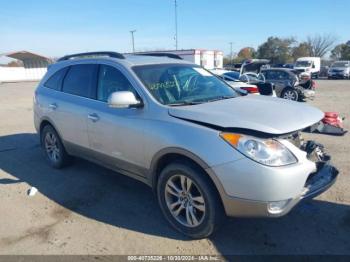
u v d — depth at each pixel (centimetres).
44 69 5003
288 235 340
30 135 820
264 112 328
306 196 299
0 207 422
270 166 280
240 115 317
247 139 290
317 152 346
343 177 479
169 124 335
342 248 317
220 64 3544
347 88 2177
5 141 759
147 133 351
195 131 313
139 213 396
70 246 333
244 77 1239
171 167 333
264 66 1850
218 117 313
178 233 350
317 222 362
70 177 514
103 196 445
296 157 293
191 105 356
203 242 332
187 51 2900
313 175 323
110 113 401
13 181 508
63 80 509
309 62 3700
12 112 1256
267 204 283
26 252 326
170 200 351
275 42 8106
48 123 539
